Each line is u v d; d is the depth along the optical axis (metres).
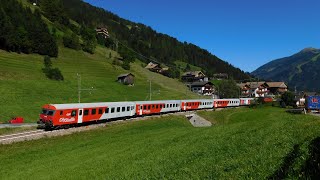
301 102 118.75
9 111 62.91
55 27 179.62
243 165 13.59
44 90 87.50
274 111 98.56
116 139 39.31
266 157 13.96
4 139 38.38
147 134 41.38
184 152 21.44
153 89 132.12
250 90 181.25
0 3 144.75
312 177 9.71
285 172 10.79
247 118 89.75
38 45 130.25
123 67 160.50
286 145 15.81
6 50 118.25
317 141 14.47
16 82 86.94
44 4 195.75
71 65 134.25
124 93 112.25
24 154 33.69
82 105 51.16
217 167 14.37
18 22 133.25
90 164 23.72
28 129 46.16
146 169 18.33
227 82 152.12
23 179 22.11
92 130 50.00
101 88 111.00
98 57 167.50
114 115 59.62
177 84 167.38
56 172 22.41
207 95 156.62
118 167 20.91
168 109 80.25
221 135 26.44
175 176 14.95
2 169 27.52
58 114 46.19
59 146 37.53
